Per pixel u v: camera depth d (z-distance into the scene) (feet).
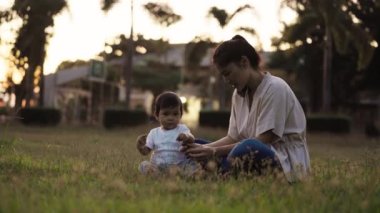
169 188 9.36
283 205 8.36
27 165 13.51
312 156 27.14
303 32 70.85
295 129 12.25
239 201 8.63
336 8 62.18
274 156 11.49
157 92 127.54
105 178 10.25
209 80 122.83
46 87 91.45
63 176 10.64
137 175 11.48
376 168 12.82
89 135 39.47
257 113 12.33
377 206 8.74
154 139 13.09
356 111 117.70
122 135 45.24
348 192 9.68
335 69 98.68
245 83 12.28
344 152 33.88
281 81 12.34
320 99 103.40
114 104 96.48
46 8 63.21
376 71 96.07
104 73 87.04
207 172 11.60
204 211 7.74
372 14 89.71
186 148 12.31
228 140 13.41
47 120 66.44
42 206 7.83
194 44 77.87
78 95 95.40
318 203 8.52
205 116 70.44
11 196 8.43
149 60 128.47
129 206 7.77
